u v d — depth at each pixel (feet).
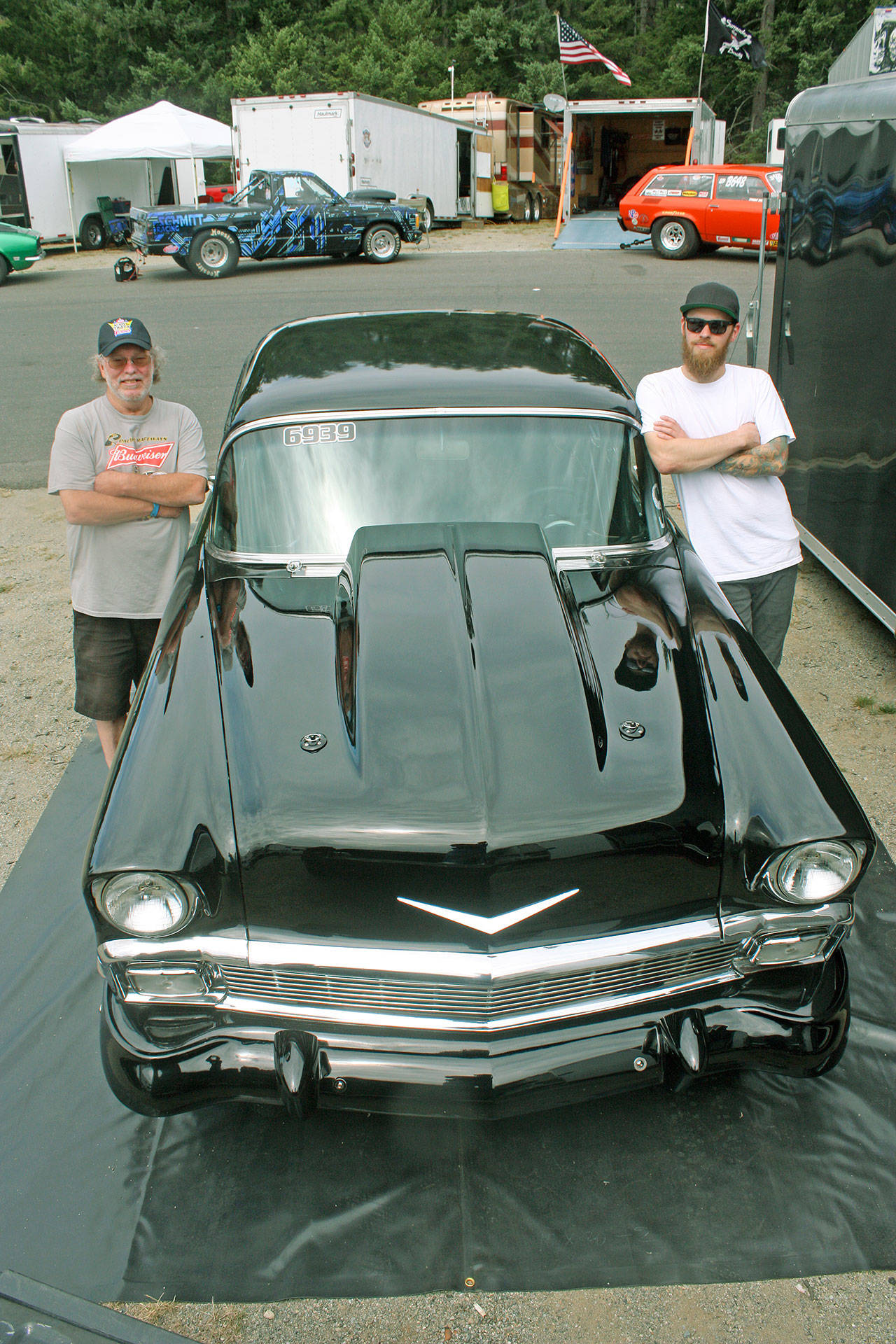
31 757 13.55
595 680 8.21
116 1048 7.36
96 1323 5.28
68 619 17.39
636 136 79.97
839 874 7.17
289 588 9.46
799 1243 7.48
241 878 6.97
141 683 8.86
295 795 7.13
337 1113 8.60
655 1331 6.94
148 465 11.13
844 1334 6.89
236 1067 7.30
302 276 51.62
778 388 19.60
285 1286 7.22
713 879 7.28
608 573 9.78
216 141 68.49
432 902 6.95
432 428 10.12
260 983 7.25
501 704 7.73
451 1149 8.26
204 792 7.27
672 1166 8.09
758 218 50.98
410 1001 7.20
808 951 7.54
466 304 40.88
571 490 10.11
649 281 46.24
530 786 7.11
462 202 80.64
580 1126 8.46
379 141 61.82
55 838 11.92
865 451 15.08
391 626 8.44
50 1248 7.45
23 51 119.24
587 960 7.10
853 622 17.24
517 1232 7.59
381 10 119.85
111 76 117.70
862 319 15.03
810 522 17.83
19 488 23.50
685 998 7.57
